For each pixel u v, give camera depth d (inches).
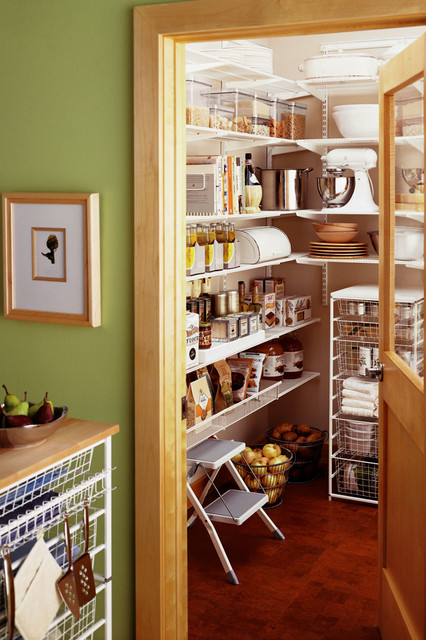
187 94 136.0
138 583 105.8
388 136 110.3
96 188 102.7
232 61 144.6
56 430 83.9
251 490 167.0
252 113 158.4
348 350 175.8
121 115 99.7
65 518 79.1
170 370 102.6
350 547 148.7
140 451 103.2
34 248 106.9
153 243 98.7
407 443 102.0
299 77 186.5
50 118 104.6
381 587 117.1
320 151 179.2
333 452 193.5
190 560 143.6
